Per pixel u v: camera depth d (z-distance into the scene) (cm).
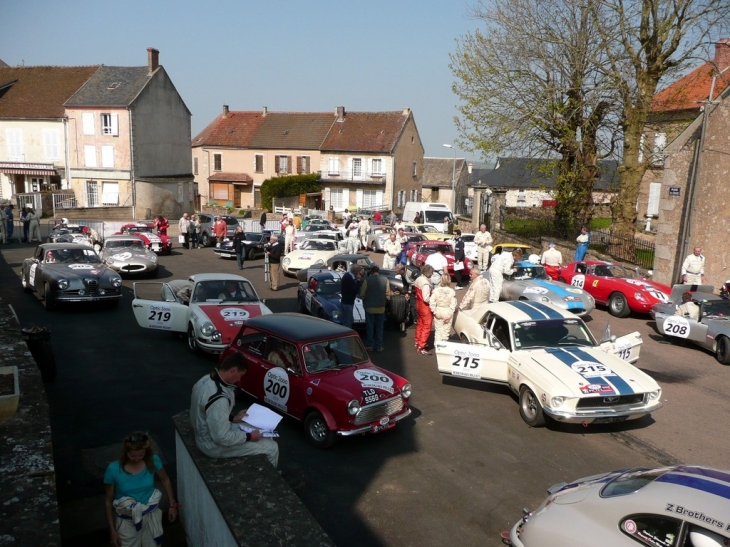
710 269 1838
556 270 1880
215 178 6259
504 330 995
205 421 488
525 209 2967
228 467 480
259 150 6178
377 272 1233
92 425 807
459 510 631
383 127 5984
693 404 989
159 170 4881
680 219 1891
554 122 2411
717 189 1806
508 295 1684
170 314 1193
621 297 1628
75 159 4591
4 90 4803
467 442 809
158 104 4822
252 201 6303
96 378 1009
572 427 873
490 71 2450
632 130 2278
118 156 4547
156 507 475
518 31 2417
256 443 521
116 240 2242
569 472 727
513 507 641
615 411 805
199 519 495
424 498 654
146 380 1006
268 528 393
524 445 805
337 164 5884
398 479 695
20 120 4600
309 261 2234
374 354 1236
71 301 1496
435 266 1698
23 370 708
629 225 2341
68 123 4566
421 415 905
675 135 2355
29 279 1708
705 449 809
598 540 425
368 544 562
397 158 5862
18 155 4647
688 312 1317
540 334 973
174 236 3697
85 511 566
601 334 1449
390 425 790
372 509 626
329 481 685
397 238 2214
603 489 471
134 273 2114
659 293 1579
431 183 7625
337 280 1450
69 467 678
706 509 389
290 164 6097
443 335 1208
